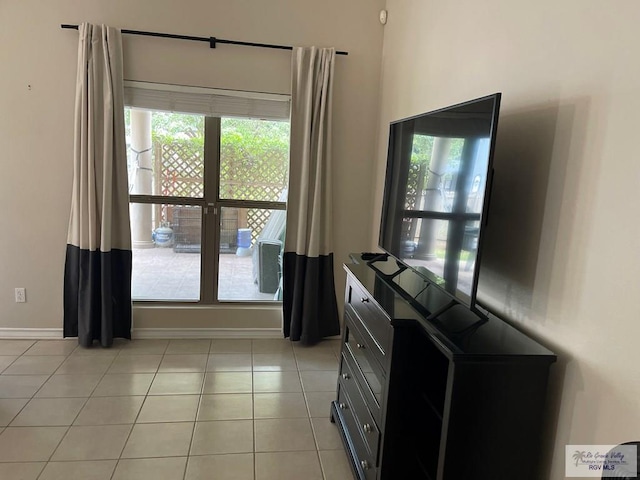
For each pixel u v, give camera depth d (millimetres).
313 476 1980
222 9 3092
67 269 3131
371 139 3400
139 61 3055
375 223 3361
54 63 2971
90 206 3006
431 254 1738
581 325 1285
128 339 3318
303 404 2576
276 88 3230
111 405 2453
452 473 1348
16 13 2902
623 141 1164
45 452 2041
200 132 3289
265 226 3500
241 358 3141
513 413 1339
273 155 3406
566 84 1379
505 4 1720
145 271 3412
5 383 2637
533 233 1517
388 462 1626
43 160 3062
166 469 1975
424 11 2527
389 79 3139
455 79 2133
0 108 2973
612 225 1190
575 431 1296
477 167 1404
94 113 2941
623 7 1171
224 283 3500
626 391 1135
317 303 3408
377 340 1723
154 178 3299
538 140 1505
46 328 3270
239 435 2250
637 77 1127
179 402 2523
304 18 3186
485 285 1808
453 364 1282
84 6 2947
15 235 3129
